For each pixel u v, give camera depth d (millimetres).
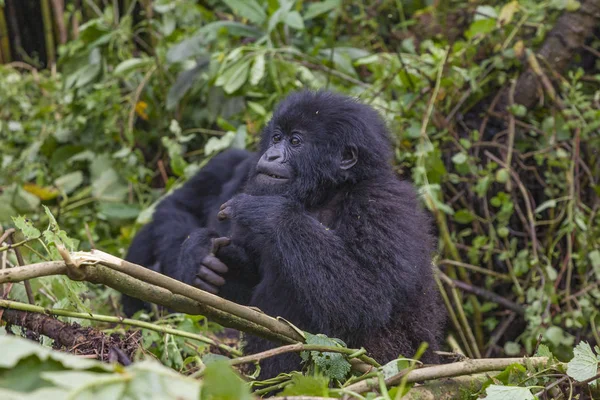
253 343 7773
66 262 5383
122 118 13109
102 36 13586
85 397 3738
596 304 10719
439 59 11188
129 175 12562
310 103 8320
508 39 11453
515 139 11445
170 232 10141
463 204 11250
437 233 10883
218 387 4070
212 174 10891
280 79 11797
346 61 12297
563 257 11086
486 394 6332
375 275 7273
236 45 12938
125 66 12820
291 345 6199
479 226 11133
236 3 12406
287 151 8289
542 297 10344
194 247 8242
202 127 13094
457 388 6508
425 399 6297
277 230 7238
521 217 10945
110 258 5570
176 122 12234
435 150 10500
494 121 11711
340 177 8117
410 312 7738
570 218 10516
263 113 11594
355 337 7379
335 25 13281
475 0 12422
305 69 11906
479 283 11281
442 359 8102
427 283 7926
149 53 13930
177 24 13562
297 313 7559
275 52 12031
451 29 12656
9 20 15594
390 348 7551
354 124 8188
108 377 3854
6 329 6273
